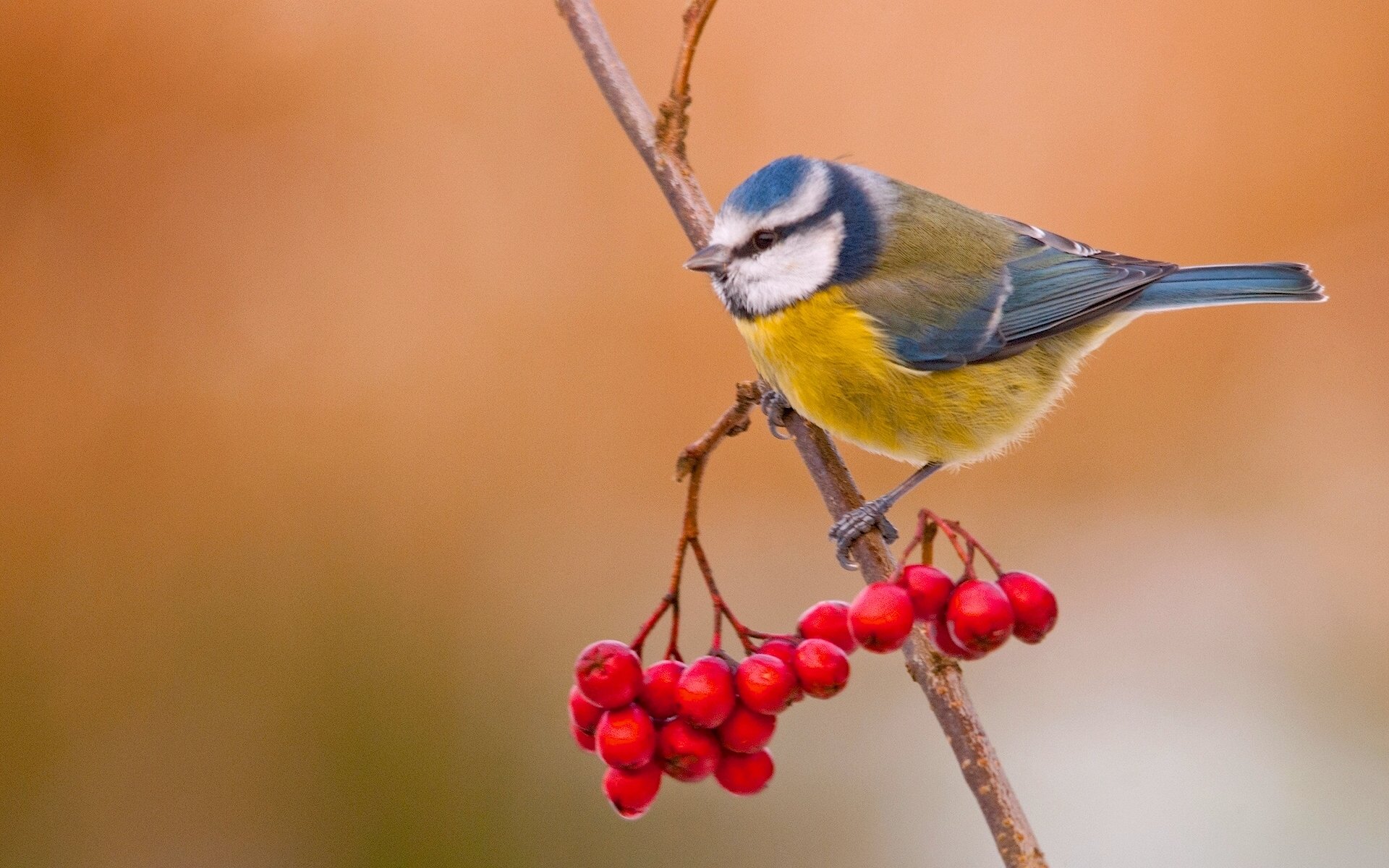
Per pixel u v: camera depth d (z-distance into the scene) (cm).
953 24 1274
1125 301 788
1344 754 967
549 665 1097
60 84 1204
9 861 1006
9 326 1169
